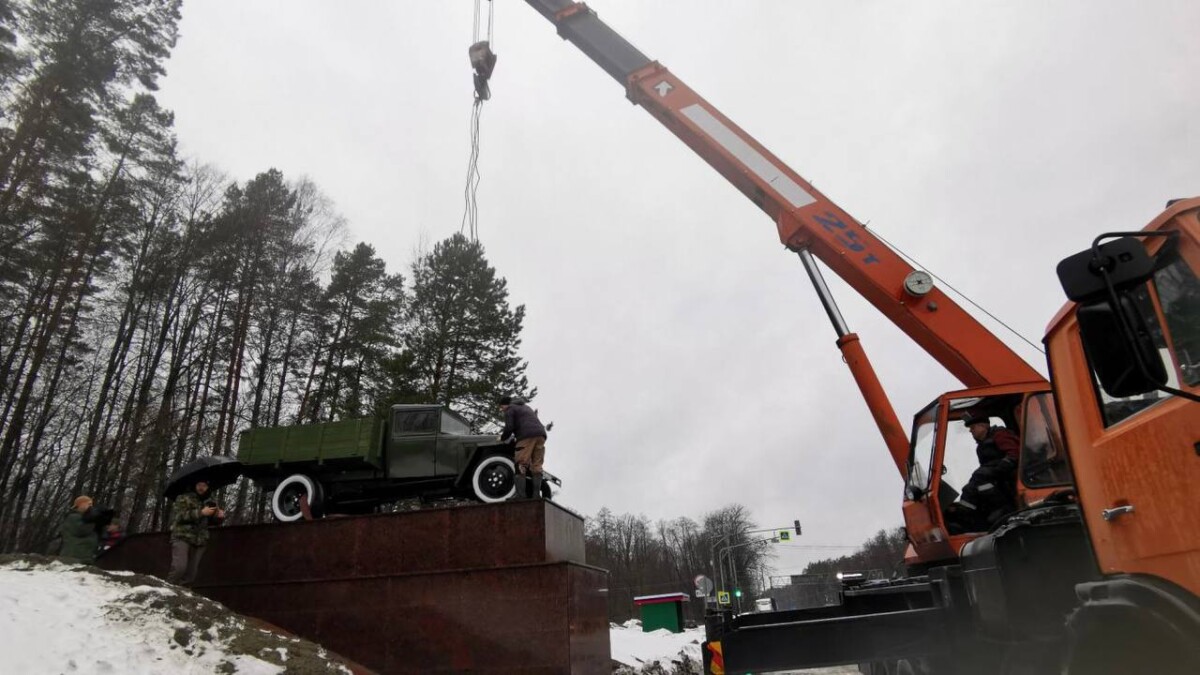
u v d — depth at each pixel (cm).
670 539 8331
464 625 893
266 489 1273
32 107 1838
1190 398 253
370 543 974
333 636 922
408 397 2433
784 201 902
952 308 795
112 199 2175
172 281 2477
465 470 1162
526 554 918
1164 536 284
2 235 1786
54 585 738
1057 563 441
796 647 613
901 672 735
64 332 2122
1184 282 276
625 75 1045
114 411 2295
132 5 2084
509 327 2748
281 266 2712
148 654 665
